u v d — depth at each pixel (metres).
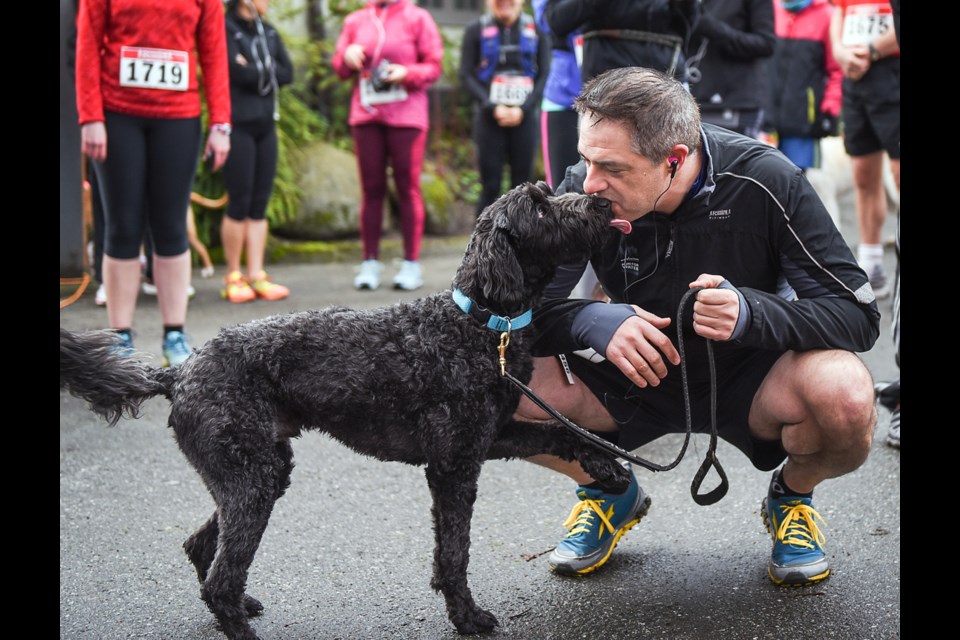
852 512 3.59
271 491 2.78
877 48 6.30
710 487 3.93
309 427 2.95
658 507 3.76
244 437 2.74
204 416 2.74
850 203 10.32
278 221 10.04
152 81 5.09
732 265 2.93
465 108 13.00
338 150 11.11
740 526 3.55
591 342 2.88
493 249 2.80
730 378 3.05
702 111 5.99
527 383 2.97
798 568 3.04
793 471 3.05
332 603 3.08
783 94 7.68
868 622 2.83
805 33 7.58
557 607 3.00
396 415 2.84
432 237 11.13
